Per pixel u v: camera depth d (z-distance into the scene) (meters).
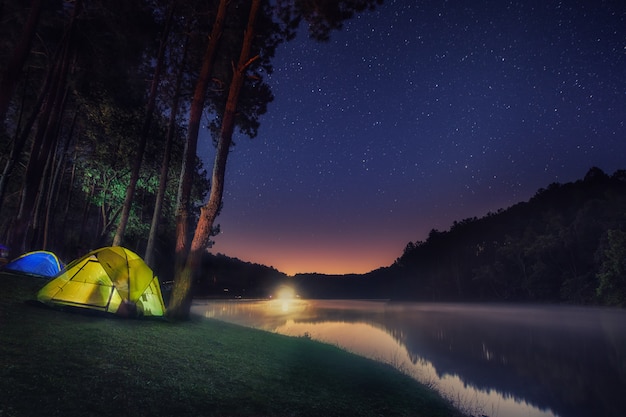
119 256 12.20
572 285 62.47
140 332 9.60
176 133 31.81
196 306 35.69
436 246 152.62
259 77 15.30
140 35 25.41
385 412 7.47
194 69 27.02
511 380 15.03
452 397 10.92
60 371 5.69
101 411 4.68
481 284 102.06
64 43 22.23
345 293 175.12
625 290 45.81
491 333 31.72
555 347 24.56
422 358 18.45
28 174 19.16
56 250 33.28
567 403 12.32
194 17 24.42
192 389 6.21
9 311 9.02
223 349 9.88
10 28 23.45
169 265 50.66
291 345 13.21
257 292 103.94
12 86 13.75
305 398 7.13
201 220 14.31
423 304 93.19
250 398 6.41
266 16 21.52
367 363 12.93
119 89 28.30
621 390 13.93
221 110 27.75
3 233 34.38
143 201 33.84
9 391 4.66
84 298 11.17
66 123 31.45
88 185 30.27
